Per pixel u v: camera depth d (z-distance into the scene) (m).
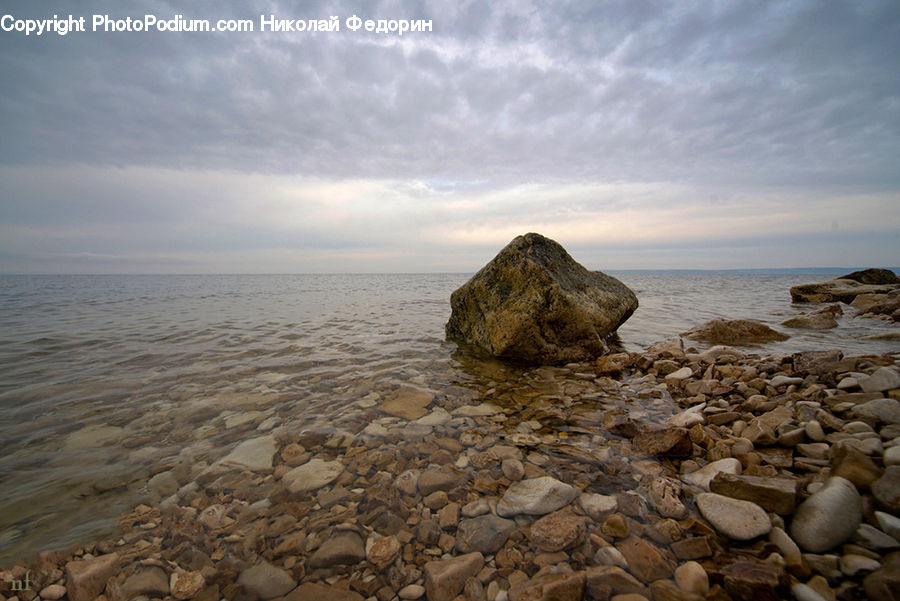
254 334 2.97
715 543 0.82
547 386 1.76
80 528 0.90
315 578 0.78
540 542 0.84
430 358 2.27
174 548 0.85
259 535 0.88
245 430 1.32
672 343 2.35
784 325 3.31
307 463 1.13
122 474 1.09
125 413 1.45
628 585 0.74
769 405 1.34
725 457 1.09
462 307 2.72
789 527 0.83
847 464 0.91
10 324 3.41
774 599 0.70
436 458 1.15
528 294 2.19
